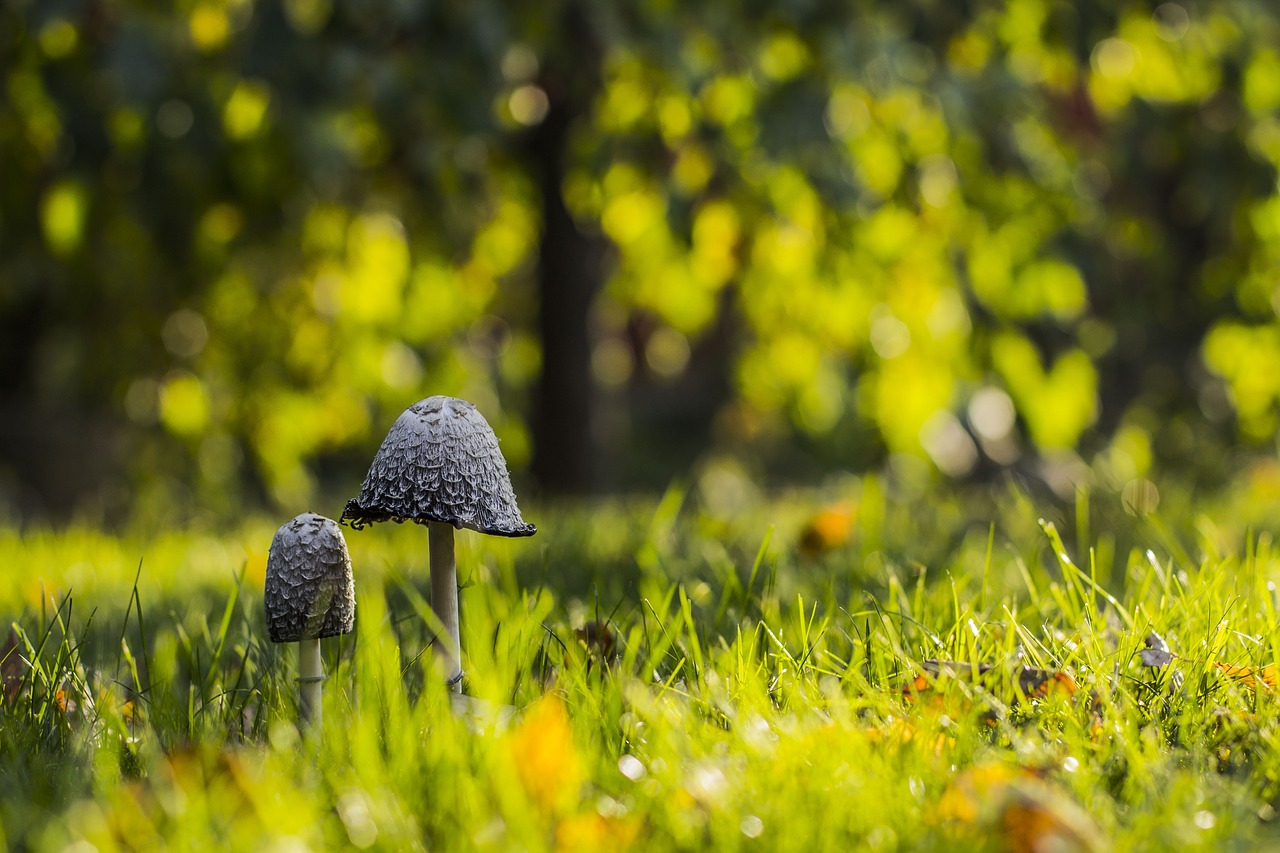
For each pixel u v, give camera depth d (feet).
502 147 33.04
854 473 66.85
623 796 6.82
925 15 28.37
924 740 7.26
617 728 7.92
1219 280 36.76
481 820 6.29
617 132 31.58
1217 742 7.83
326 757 7.41
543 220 37.22
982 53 30.53
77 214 28.99
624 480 75.61
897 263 33.35
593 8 25.04
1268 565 13.42
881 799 6.47
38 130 28.71
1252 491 29.60
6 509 39.22
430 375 41.27
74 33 25.54
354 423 44.06
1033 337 33.63
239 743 8.53
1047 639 9.77
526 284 48.29
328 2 23.59
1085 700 8.22
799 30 26.53
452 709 8.16
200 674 10.37
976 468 42.57
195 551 24.38
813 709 7.84
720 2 26.20
